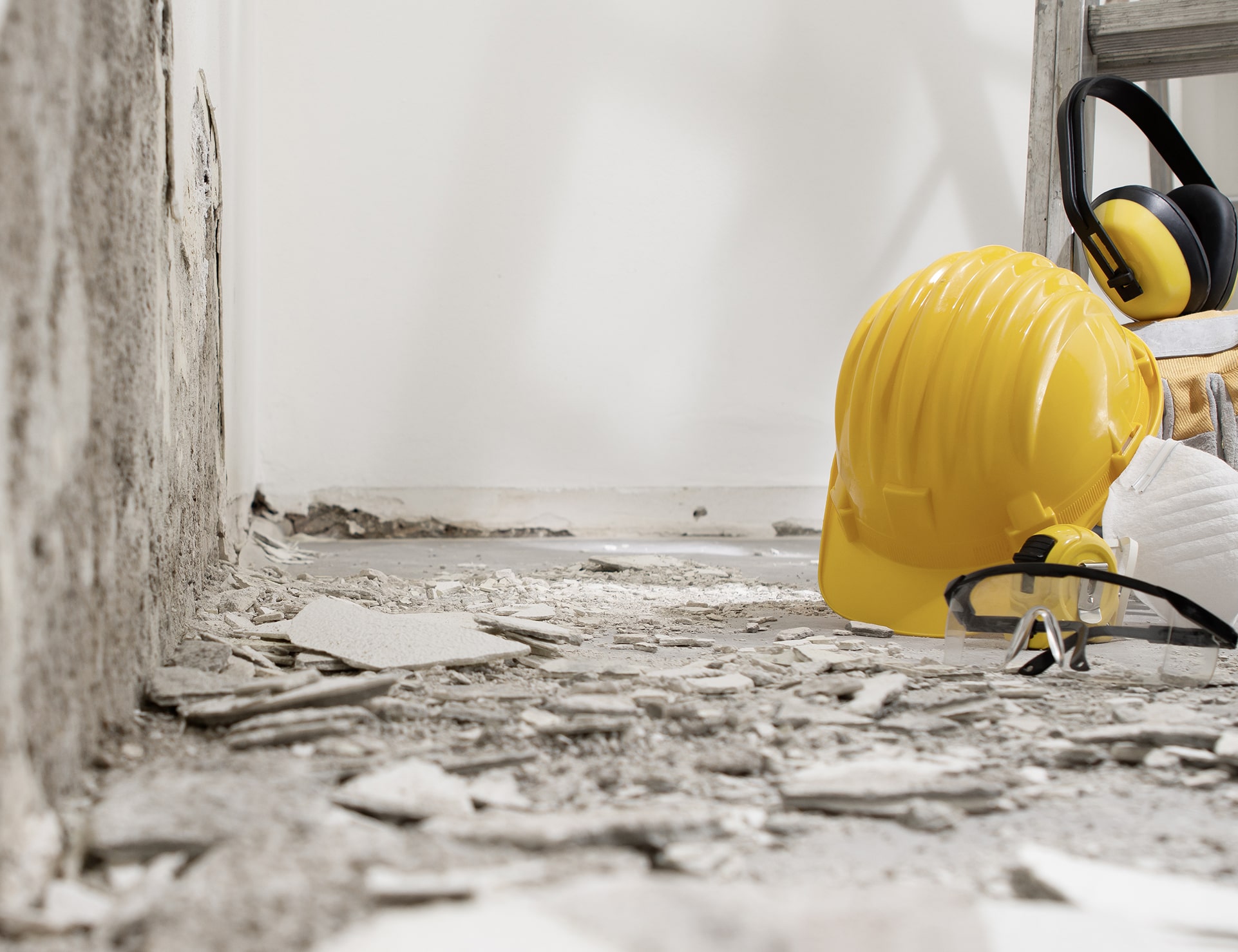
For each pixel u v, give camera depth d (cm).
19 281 76
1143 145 566
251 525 470
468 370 544
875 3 555
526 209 545
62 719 89
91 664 101
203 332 252
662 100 552
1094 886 76
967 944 65
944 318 204
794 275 562
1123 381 205
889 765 106
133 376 123
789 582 340
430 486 543
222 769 96
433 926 63
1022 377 195
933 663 176
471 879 71
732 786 104
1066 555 179
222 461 315
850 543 230
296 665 158
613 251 552
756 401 563
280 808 85
